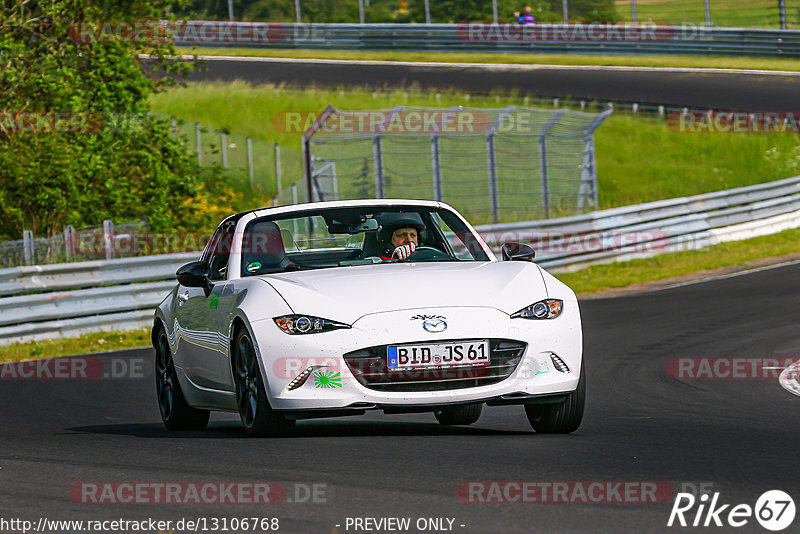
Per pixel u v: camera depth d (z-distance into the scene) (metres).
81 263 62.81
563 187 109.94
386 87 155.12
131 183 86.88
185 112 146.62
